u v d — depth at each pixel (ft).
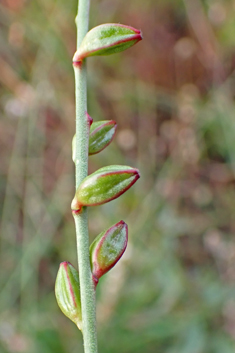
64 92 1.21
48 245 1.09
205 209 1.22
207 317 0.95
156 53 1.31
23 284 0.96
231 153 1.19
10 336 0.89
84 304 0.41
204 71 1.30
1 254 1.08
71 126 1.22
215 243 1.16
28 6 1.19
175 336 0.90
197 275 1.10
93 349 0.41
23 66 1.21
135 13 1.33
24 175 1.16
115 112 1.29
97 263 0.41
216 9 1.32
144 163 1.24
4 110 1.22
